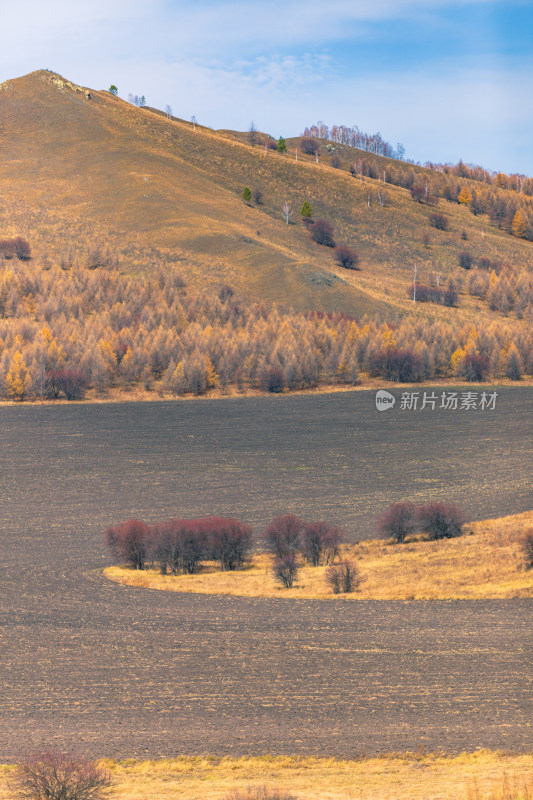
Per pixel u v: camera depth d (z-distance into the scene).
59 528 105.31
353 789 34.78
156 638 62.44
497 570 77.12
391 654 57.03
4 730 45.41
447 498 116.50
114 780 37.62
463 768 37.81
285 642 60.47
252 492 123.06
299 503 116.69
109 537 91.62
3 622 67.50
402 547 91.44
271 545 93.31
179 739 43.66
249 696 50.22
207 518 92.12
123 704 49.31
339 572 76.12
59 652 59.72
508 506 109.94
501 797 31.48
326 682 52.19
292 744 42.47
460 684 51.00
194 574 86.06
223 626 65.06
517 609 66.12
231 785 36.41
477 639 59.47
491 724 44.50
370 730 44.19
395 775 37.16
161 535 87.00
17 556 92.69
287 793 33.97
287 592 75.56
